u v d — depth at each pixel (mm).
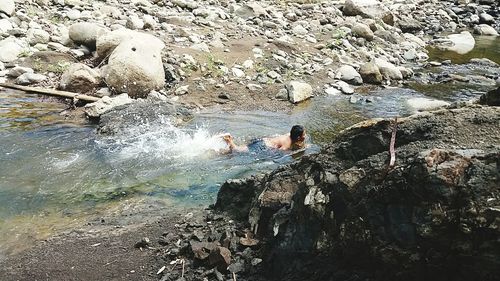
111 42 9766
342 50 12039
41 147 6938
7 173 6207
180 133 7602
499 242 2648
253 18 13289
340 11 15359
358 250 3197
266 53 11180
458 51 14148
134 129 7551
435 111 3730
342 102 9570
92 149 6957
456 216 2773
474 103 3973
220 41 11281
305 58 11359
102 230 4988
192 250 4180
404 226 2951
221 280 3842
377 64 11289
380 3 16969
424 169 2861
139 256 4398
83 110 8352
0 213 5355
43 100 8609
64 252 4574
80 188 5961
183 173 6441
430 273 2945
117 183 6113
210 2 14258
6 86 8906
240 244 4137
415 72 11844
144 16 11570
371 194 3146
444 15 17938
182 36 11258
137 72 8930
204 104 9016
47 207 5523
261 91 9742
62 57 9828
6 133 7301
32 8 11422
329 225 3389
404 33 15523
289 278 3572
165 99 8914
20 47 9828
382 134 3629
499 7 19828
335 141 3949
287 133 8000
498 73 11906
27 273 4254
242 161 6887
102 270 4223
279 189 4176
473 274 2799
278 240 3793
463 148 3078
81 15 11523
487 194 2729
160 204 5602
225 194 4926
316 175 3738
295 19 14016
